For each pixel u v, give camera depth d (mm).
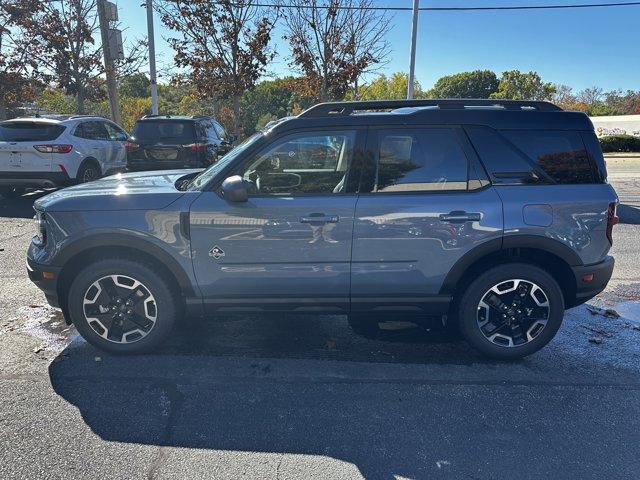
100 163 10469
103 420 3076
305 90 15273
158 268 3758
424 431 3012
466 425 3074
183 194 3662
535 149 3686
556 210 3643
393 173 3666
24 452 2773
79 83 14789
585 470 2686
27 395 3338
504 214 3619
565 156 3695
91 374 3619
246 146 3771
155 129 10773
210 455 2775
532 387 3529
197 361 3842
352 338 4297
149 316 3820
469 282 3799
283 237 3619
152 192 3713
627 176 16875
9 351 3955
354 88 16875
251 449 2830
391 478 2613
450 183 3666
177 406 3240
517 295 3818
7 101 16141
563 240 3674
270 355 3967
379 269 3691
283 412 3189
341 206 3602
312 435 2961
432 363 3875
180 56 14328
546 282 3746
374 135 3658
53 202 3672
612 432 3020
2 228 8031
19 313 4703
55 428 2988
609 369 3803
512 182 3678
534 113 3725
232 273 3684
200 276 3688
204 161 10977
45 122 9422
